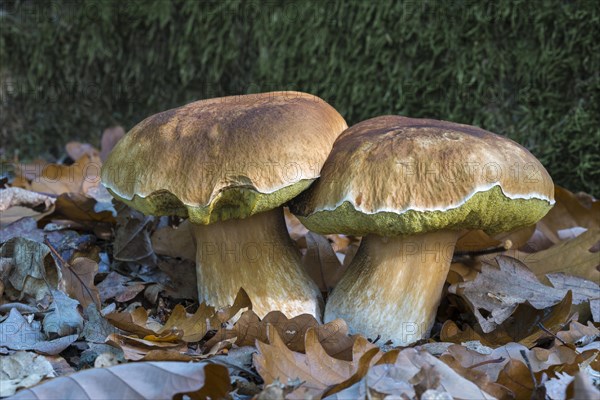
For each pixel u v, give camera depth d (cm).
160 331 66
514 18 87
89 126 99
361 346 62
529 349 65
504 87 89
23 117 99
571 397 59
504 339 68
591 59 86
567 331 67
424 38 89
